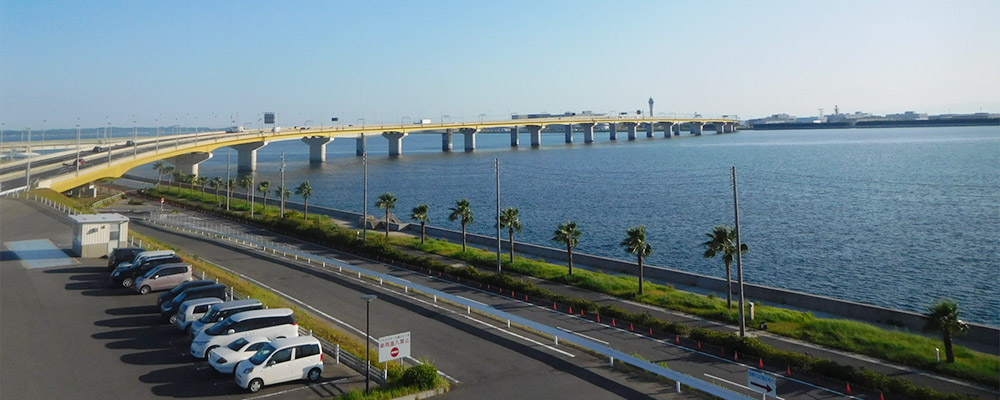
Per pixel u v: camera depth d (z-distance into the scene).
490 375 29.33
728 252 44.88
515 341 34.91
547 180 171.25
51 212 75.88
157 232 76.12
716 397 26.42
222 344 29.92
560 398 26.53
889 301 54.56
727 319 41.53
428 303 43.81
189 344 32.12
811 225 93.56
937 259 69.75
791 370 31.31
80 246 54.16
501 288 49.75
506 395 26.80
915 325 40.59
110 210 100.06
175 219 89.00
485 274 52.09
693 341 36.34
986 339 37.06
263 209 103.94
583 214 111.12
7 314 36.84
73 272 48.38
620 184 157.00
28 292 42.12
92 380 27.03
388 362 29.75
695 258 73.88
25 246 58.34
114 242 55.59
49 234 64.06
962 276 62.28
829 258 71.75
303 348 27.83
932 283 60.03
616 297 48.47
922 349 34.53
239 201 118.69
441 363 31.00
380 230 89.12
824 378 30.16
